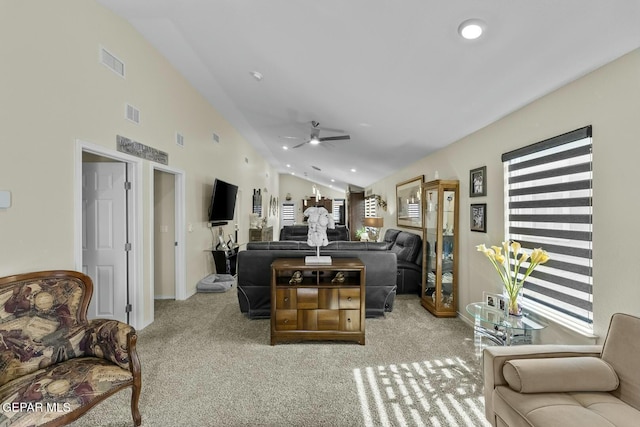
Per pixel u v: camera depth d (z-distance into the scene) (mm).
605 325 1919
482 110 2922
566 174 2227
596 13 1571
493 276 3113
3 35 1888
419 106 3254
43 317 1803
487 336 2770
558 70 2053
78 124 2449
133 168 3193
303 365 2516
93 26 2602
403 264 4734
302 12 2309
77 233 2414
